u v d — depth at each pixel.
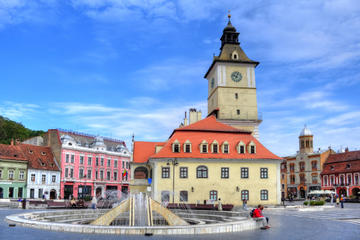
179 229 21.75
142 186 67.50
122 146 118.44
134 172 69.44
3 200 64.25
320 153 114.81
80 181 101.00
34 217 31.28
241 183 59.16
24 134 129.25
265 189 59.59
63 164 97.00
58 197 94.56
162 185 57.75
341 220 34.03
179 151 60.00
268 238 20.66
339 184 105.44
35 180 89.25
